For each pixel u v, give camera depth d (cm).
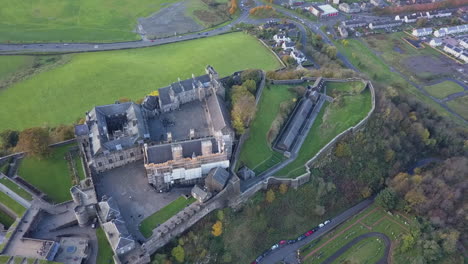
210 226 17362
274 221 19262
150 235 15688
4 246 14788
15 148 19362
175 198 17538
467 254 18250
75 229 16012
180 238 16488
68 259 14650
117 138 18525
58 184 17738
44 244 14825
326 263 18012
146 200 17325
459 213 19362
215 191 17712
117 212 15775
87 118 19862
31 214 16012
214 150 18275
